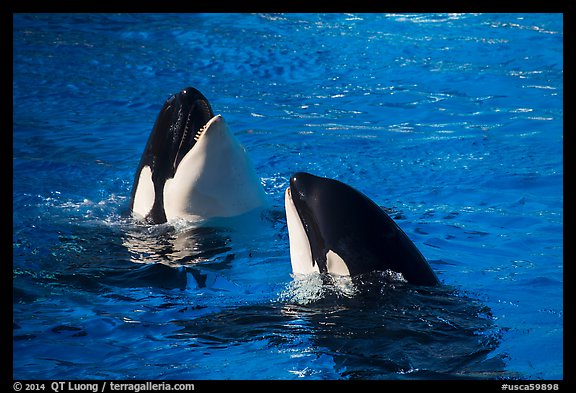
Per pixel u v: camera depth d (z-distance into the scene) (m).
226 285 21.91
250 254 24.12
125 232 26.58
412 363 16.33
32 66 48.75
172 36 54.59
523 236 25.52
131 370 17.14
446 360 16.45
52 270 23.41
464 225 26.50
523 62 47.47
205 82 46.03
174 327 19.28
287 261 23.52
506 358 16.70
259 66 48.53
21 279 22.73
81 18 58.59
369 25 55.66
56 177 32.88
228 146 26.17
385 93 43.44
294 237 20.34
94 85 45.69
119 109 42.09
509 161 33.00
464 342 17.19
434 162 33.19
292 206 20.30
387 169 32.44
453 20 55.72
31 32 55.25
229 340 18.23
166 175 26.98
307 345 17.48
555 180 30.83
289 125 38.66
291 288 20.47
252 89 44.78
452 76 45.59
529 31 52.56
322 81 45.81
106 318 19.86
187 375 16.78
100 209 29.23
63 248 25.23
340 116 40.03
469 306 18.97
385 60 48.94
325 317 18.39
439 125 38.16
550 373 15.97
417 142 35.75
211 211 26.42
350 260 19.03
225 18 58.34
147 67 48.69
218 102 42.59
